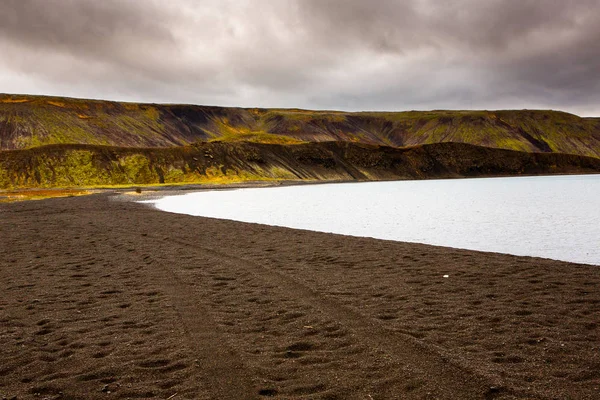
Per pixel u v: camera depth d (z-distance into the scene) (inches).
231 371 272.2
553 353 297.1
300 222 1423.5
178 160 5807.1
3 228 1137.4
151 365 285.1
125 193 3599.9
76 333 349.4
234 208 2037.4
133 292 480.7
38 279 550.6
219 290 486.6
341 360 288.7
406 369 271.3
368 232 1162.0
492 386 245.0
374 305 422.0
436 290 479.2
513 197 2824.8
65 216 1503.4
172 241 884.0
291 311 403.5
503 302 430.6
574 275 547.8
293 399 235.1
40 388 252.5
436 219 1518.2
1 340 335.0
